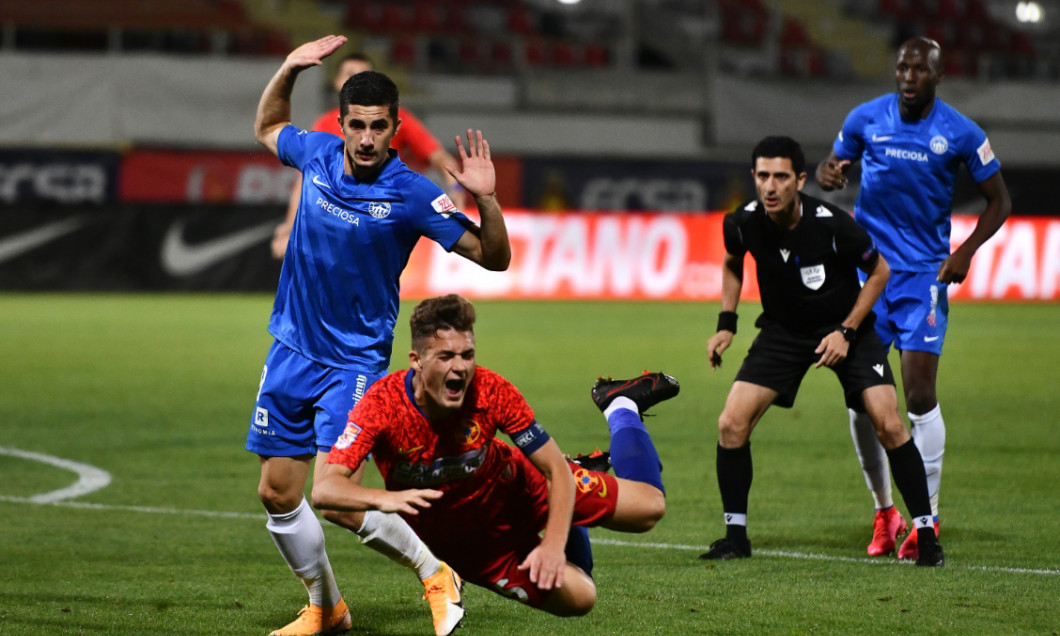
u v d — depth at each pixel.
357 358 14.90
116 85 81.00
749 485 19.11
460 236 14.73
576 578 13.48
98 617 15.56
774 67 95.25
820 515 22.16
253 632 14.95
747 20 98.88
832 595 16.48
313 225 14.80
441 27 95.50
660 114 86.62
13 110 80.31
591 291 75.50
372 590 17.20
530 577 12.47
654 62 99.94
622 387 15.85
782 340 19.14
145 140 81.31
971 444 29.52
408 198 14.63
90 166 78.94
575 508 13.66
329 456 12.62
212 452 28.59
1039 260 75.81
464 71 90.06
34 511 22.36
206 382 41.00
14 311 66.25
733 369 44.66
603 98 87.56
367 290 14.85
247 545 19.81
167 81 81.31
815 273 18.56
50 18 85.50
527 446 12.94
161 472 26.22
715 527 21.20
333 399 14.67
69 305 69.94
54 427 32.03
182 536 20.42
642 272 76.19
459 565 13.98
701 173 81.31
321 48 15.77
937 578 17.42
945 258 21.16
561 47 97.00
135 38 91.75
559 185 80.38
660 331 57.81
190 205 75.62
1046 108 88.06
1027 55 102.75
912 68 20.53
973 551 19.19
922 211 20.95
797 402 38.12
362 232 14.66
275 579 17.61
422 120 85.31
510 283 74.50
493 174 14.34
